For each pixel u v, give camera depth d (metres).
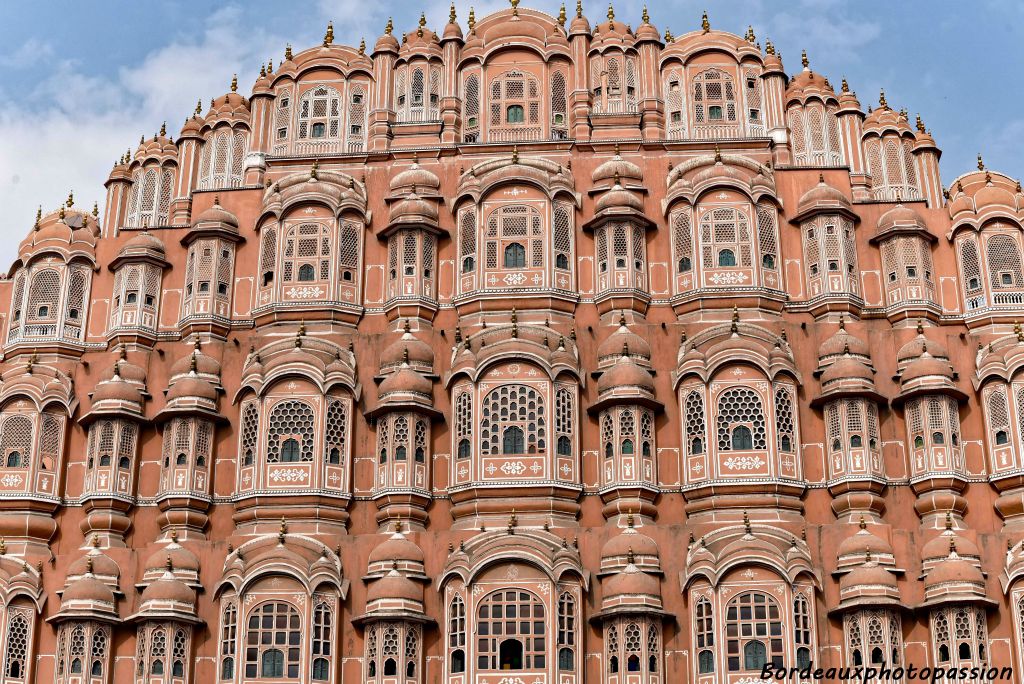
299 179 55.34
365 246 54.44
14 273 55.78
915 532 47.78
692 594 46.66
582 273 53.50
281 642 46.41
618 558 47.00
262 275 54.00
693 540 47.69
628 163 54.88
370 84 58.69
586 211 54.50
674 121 57.84
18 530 49.53
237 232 54.94
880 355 51.31
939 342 51.53
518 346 50.28
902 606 45.53
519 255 53.12
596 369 51.34
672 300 52.91
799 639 45.47
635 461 48.97
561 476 49.06
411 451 49.53
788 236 54.06
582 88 57.31
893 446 49.78
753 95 58.19
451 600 46.84
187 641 46.97
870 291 53.16
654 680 45.31
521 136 56.81
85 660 46.38
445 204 54.91
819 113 60.81
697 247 53.16
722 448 49.16
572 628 46.16
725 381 49.91
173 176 62.59
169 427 50.81
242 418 50.91
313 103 58.50
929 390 49.28
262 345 52.53
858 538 46.91
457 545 47.94
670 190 54.41
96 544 49.06
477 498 48.75
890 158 60.75
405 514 48.88
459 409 50.41
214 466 50.59
